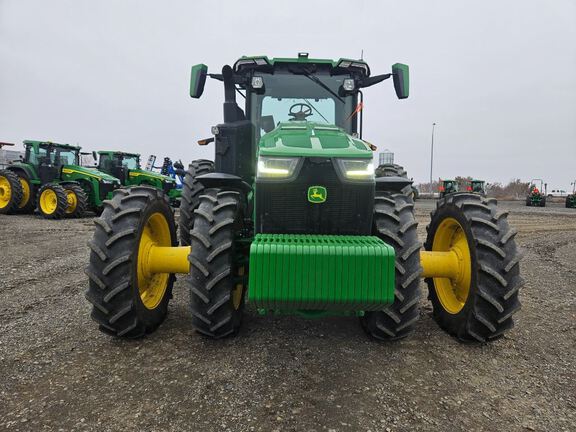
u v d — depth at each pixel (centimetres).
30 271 494
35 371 241
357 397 218
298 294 225
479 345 291
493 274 269
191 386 226
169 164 1905
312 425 193
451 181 2766
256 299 226
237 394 219
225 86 346
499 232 277
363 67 399
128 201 290
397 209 282
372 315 281
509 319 275
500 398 220
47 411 200
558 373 251
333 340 295
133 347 277
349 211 275
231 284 275
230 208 283
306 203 273
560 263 618
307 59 396
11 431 184
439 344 292
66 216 1147
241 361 258
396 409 207
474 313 276
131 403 209
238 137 347
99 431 186
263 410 204
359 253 227
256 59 390
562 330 326
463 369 254
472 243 282
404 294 269
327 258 225
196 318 277
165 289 327
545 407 212
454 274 306
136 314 275
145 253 296
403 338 299
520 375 247
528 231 1059
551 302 405
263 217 276
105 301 265
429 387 230
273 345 283
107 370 243
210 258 265
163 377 236
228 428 189
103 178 1282
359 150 282
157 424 191
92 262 270
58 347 275
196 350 273
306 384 231
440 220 334
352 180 271
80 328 310
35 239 737
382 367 254
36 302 373
